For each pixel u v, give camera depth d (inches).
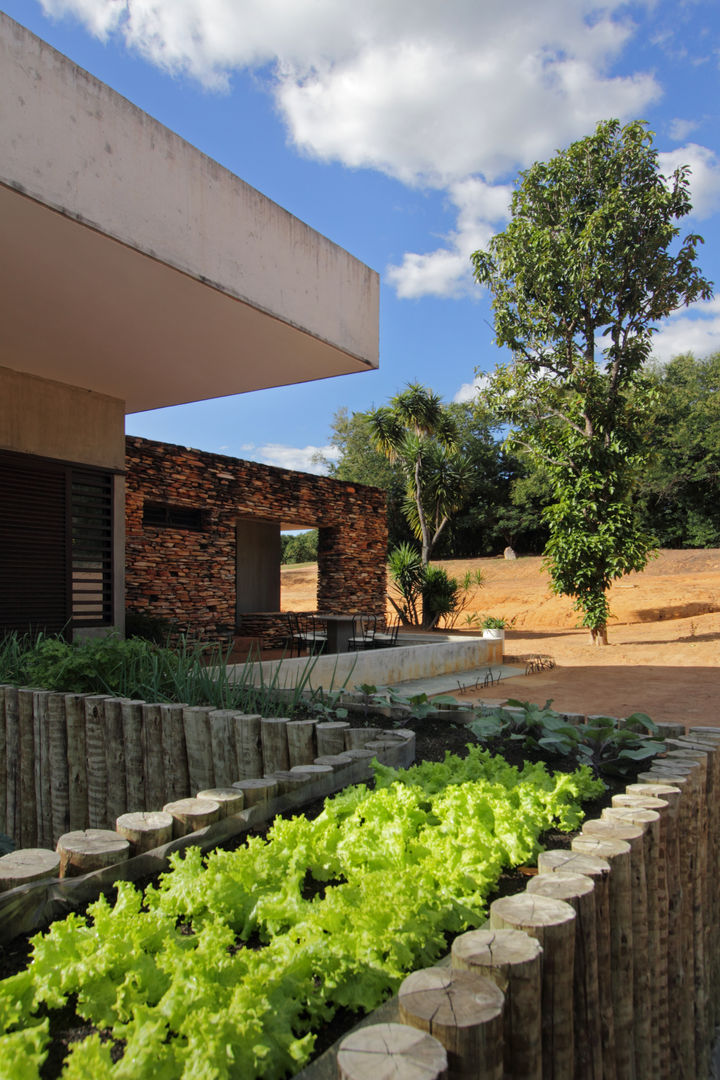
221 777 140.7
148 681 175.9
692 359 1617.9
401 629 708.0
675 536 1398.9
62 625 293.0
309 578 1269.7
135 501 452.8
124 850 78.4
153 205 196.7
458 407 1692.9
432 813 98.1
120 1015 55.6
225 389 320.8
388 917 64.5
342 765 114.2
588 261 552.7
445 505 938.7
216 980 57.1
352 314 278.4
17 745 170.4
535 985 50.5
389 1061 40.1
